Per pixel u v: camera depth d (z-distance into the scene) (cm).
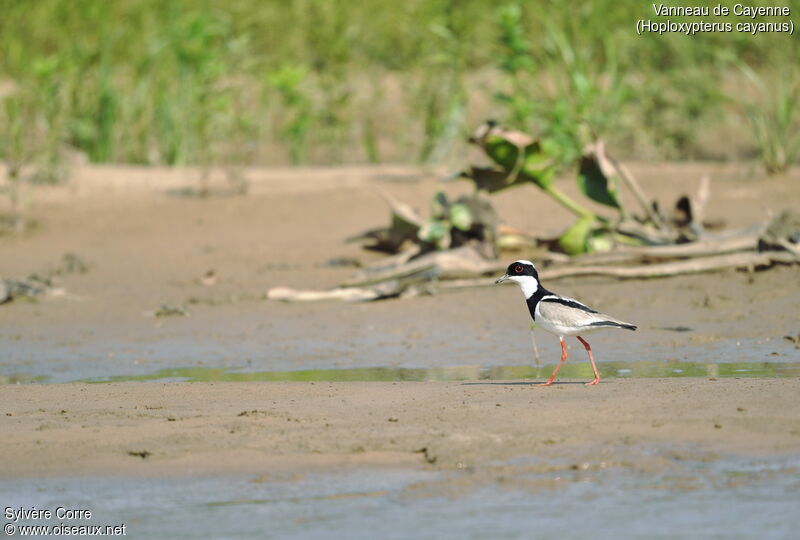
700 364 1151
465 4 2662
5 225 2159
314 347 1327
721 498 721
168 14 2898
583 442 839
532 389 1021
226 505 734
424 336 1367
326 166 2858
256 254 1939
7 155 2317
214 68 2672
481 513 707
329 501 737
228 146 2853
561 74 2666
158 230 2136
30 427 928
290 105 2725
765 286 1511
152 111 2823
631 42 2627
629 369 1141
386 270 1656
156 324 1488
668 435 848
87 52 2748
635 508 709
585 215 1727
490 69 2970
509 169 1727
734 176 2419
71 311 1584
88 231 2139
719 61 2608
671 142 2662
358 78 3061
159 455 841
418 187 2356
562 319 1028
